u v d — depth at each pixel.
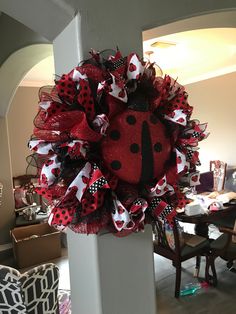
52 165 0.82
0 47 2.50
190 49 3.55
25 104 4.71
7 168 3.56
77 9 0.90
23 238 3.48
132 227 0.85
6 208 3.56
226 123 4.96
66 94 0.80
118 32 0.98
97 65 0.85
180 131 0.93
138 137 0.88
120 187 0.88
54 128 0.79
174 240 2.54
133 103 0.88
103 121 0.78
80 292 1.05
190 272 3.03
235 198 3.20
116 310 0.98
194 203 2.88
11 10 1.02
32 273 1.40
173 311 2.41
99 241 0.94
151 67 0.91
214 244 2.71
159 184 0.86
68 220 0.82
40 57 2.39
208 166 5.36
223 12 1.31
